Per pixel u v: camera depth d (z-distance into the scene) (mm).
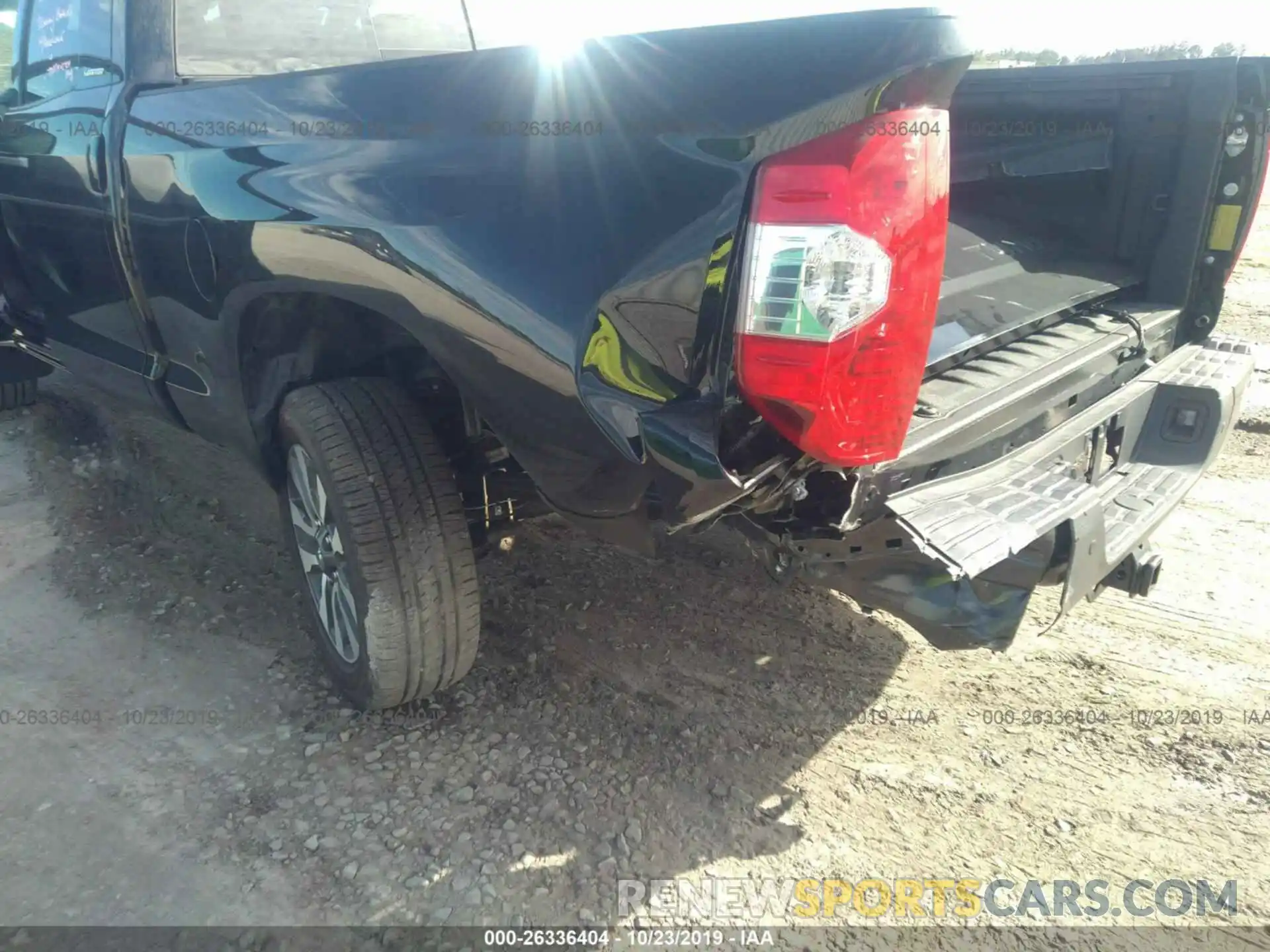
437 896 2090
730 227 1639
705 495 1717
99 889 2078
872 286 1620
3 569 3330
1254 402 5336
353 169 2098
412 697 2605
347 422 2346
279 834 2242
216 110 2438
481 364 1964
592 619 3170
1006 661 3029
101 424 4637
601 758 2533
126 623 3053
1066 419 2619
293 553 2799
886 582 2014
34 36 3441
